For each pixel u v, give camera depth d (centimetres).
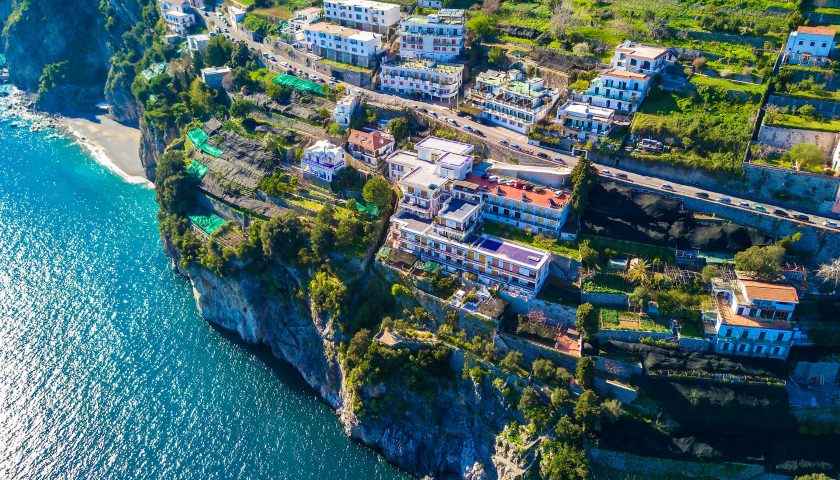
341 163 19450
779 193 16350
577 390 14375
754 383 13962
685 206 16525
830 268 14625
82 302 19662
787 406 13800
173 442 15512
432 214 17462
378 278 17338
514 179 17825
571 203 16862
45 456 15162
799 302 14600
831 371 14125
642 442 13725
